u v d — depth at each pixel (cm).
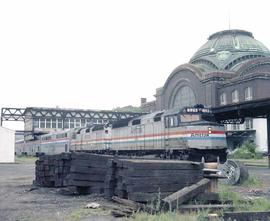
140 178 1079
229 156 6222
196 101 7238
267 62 7156
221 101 6862
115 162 1204
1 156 5147
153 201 1044
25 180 2194
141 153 3600
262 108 2944
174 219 888
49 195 1470
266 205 1059
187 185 1125
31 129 8594
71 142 5600
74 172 1429
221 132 2900
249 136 6712
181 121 2895
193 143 2800
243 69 7006
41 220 962
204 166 1184
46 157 1725
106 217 988
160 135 3192
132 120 3803
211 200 1093
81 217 994
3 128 5181
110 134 4341
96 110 7969
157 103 8438
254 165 3647
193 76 7294
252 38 8125
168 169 1112
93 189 1436
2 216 1035
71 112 7862
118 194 1172
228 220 905
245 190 1534
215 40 8056
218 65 7525
